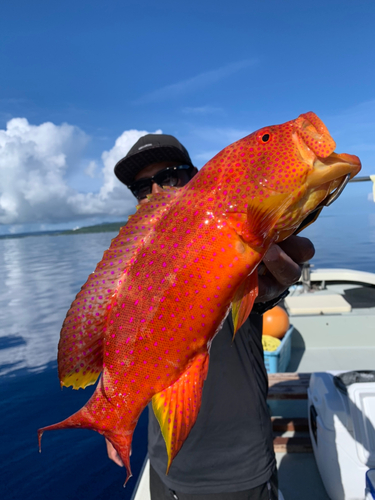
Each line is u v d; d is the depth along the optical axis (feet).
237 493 5.16
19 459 13.55
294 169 3.40
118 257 4.10
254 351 5.84
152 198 4.17
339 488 7.12
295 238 4.35
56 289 50.88
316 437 8.07
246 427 5.32
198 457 5.33
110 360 3.94
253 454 5.24
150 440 6.30
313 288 20.68
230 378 5.47
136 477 12.36
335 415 7.14
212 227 3.63
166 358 3.77
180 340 3.72
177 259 3.71
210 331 3.76
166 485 5.62
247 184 3.54
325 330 16.40
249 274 3.65
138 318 3.82
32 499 11.69
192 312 3.66
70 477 12.52
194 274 3.63
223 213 3.61
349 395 6.87
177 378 3.84
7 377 20.74
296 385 10.98
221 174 3.73
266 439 5.42
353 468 6.82
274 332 14.05
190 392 3.77
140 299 3.84
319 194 3.48
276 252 3.81
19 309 39.34
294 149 3.44
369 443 6.68
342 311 16.79
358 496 6.83
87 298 4.09
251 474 5.18
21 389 19.13
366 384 6.94
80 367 4.05
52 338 28.27
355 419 6.79
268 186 3.45
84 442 14.46
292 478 8.81
